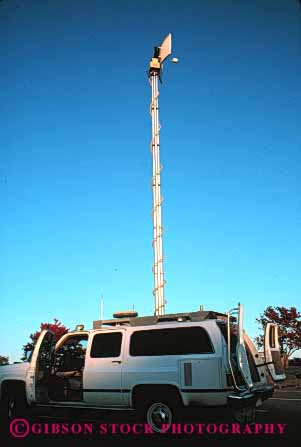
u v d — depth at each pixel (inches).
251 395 319.6
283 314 1134.4
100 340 371.6
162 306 932.6
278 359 385.1
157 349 343.6
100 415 371.9
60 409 379.6
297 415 444.8
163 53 1023.6
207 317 343.6
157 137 1011.9
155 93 1025.5
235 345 336.8
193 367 324.8
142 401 339.6
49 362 405.4
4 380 405.7
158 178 994.7
